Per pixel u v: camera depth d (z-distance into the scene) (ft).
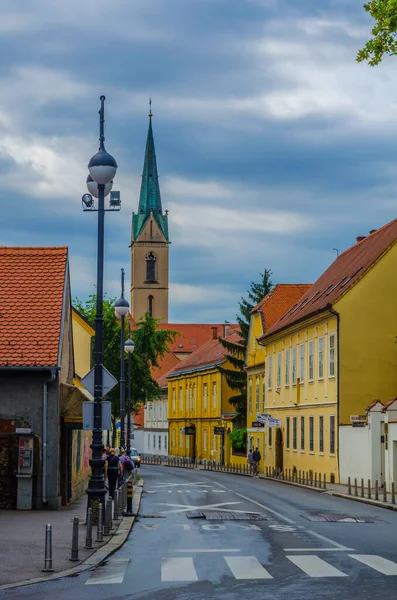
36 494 96.07
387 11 65.77
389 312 164.55
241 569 55.67
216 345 329.11
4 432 96.27
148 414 404.57
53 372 95.81
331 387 166.61
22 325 98.99
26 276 105.19
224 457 278.05
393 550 64.85
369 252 176.76
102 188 75.82
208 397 305.94
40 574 53.42
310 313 176.14
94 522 74.59
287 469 199.52
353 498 122.31
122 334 130.11
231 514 96.99
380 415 144.56
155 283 550.77
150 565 57.88
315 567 56.18
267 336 220.23
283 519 91.25
